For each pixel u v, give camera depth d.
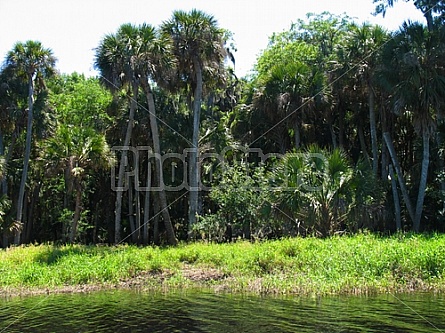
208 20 28.92
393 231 24.97
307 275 15.38
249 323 10.47
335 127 31.80
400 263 14.91
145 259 19.30
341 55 26.91
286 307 11.85
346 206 21.80
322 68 33.28
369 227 22.42
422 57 22.52
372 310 11.32
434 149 25.66
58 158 26.95
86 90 36.97
